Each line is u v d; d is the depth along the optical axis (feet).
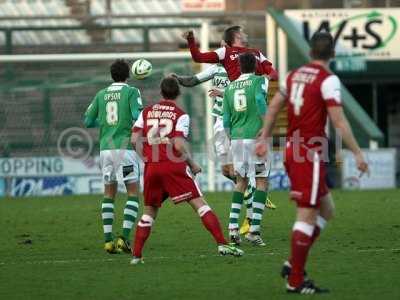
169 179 114.01
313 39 94.12
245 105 134.62
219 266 113.29
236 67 144.46
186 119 113.29
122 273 109.60
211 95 151.02
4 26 298.56
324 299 89.56
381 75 305.94
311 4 300.61
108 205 131.85
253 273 107.34
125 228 130.21
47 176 260.83
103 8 307.58
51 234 153.58
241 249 129.80
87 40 296.10
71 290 98.43
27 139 262.88
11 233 156.15
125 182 131.03
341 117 91.50
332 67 298.15
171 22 303.27
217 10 299.38
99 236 149.69
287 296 91.66
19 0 308.81
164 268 112.78
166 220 169.37
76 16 299.79
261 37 295.28
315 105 92.17
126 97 131.64
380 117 341.62
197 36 285.02
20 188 260.83
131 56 262.26
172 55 261.85
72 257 125.39
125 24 298.97
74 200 230.07
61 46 293.02
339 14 296.71
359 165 91.25
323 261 115.75
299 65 277.85
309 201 91.56
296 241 91.81
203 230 153.17
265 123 94.68
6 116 263.49
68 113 264.31
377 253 123.13
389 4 301.02
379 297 90.68
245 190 142.82
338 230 151.23
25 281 104.99
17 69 264.52
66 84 265.13
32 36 297.12
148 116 114.11
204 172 258.78
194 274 107.45
